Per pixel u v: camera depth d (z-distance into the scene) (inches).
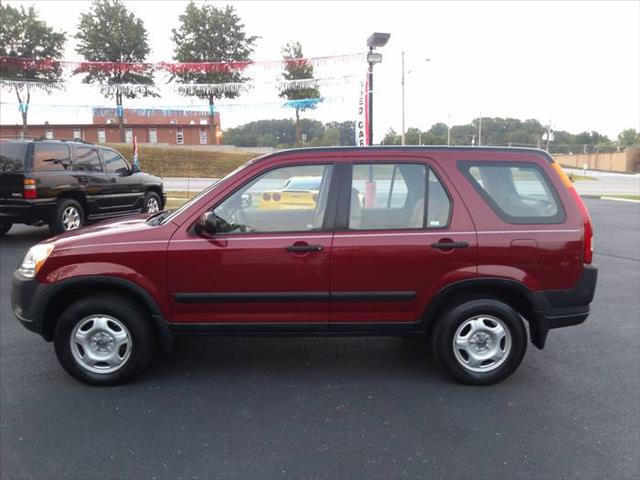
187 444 127.4
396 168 157.5
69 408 145.3
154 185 495.2
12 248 369.1
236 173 157.6
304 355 184.4
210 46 1448.1
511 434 132.3
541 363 178.2
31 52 1445.6
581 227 155.8
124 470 116.9
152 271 152.9
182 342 196.9
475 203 155.6
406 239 152.9
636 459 121.8
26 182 357.1
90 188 410.9
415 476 114.8
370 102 461.1
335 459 121.3
